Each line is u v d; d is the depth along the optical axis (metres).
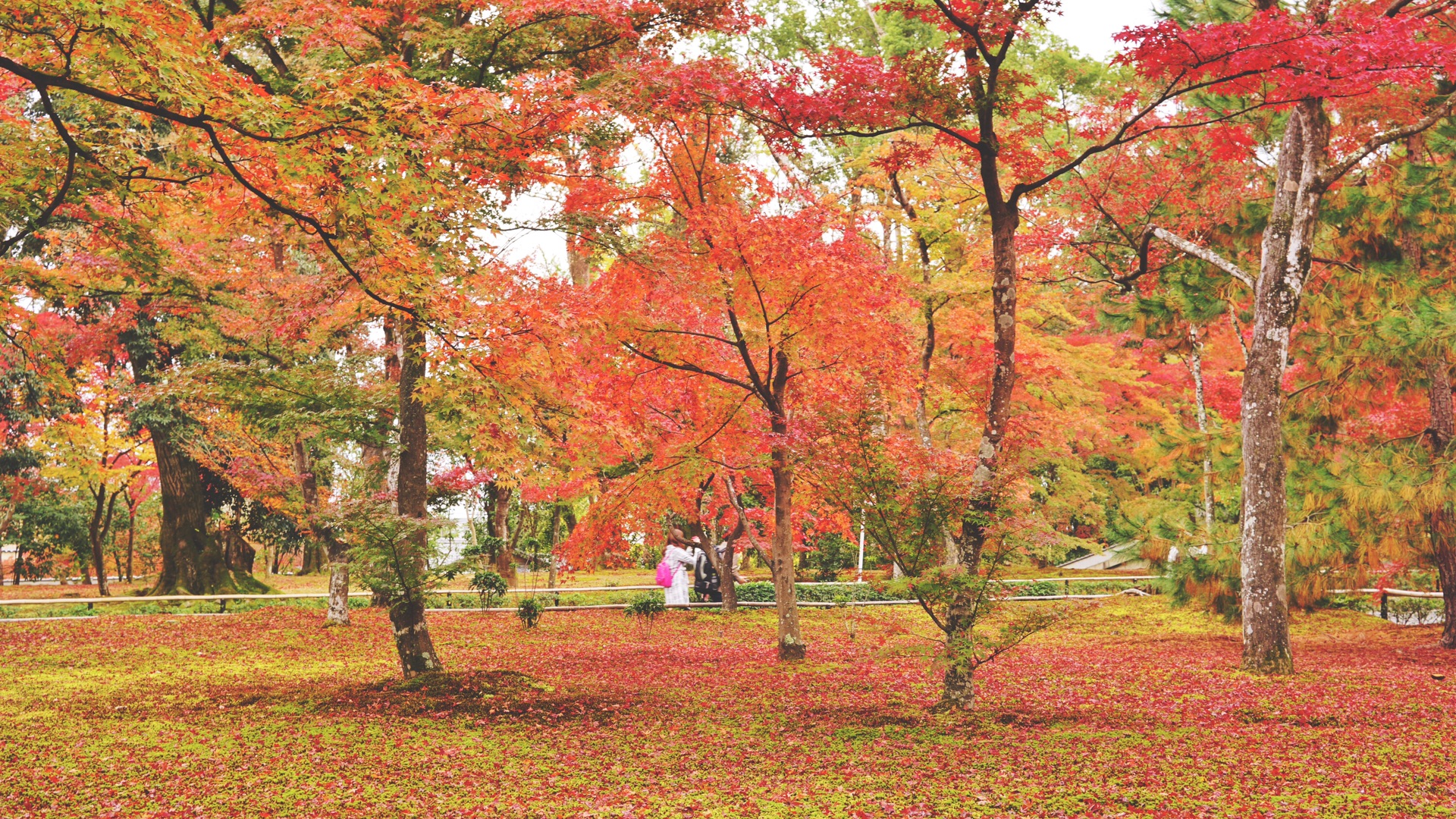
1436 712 9.24
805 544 25.12
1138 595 24.31
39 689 11.95
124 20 6.14
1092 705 10.23
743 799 6.87
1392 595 19.33
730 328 15.57
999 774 7.40
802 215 13.64
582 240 12.88
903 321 17.92
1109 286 20.08
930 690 11.63
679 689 11.83
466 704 10.52
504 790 7.13
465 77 11.95
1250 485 12.71
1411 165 13.74
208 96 6.86
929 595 9.36
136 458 31.38
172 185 9.19
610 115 11.97
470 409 11.97
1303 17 11.53
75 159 8.19
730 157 18.61
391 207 8.40
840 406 10.26
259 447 20.39
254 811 6.55
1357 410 15.13
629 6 11.23
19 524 37.78
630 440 11.81
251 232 14.84
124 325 20.80
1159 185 16.97
